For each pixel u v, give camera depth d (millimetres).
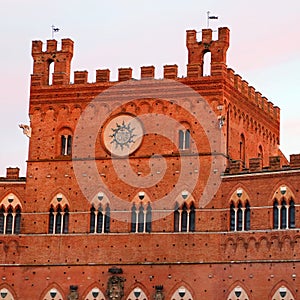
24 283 121250
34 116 125062
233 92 122938
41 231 121875
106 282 118688
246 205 115500
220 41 120562
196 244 116688
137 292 117500
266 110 136125
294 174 112438
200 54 121438
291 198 112438
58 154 123625
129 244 119000
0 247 122500
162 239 118062
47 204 122500
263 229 113500
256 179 115000
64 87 124562
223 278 114812
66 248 120812
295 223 111750
